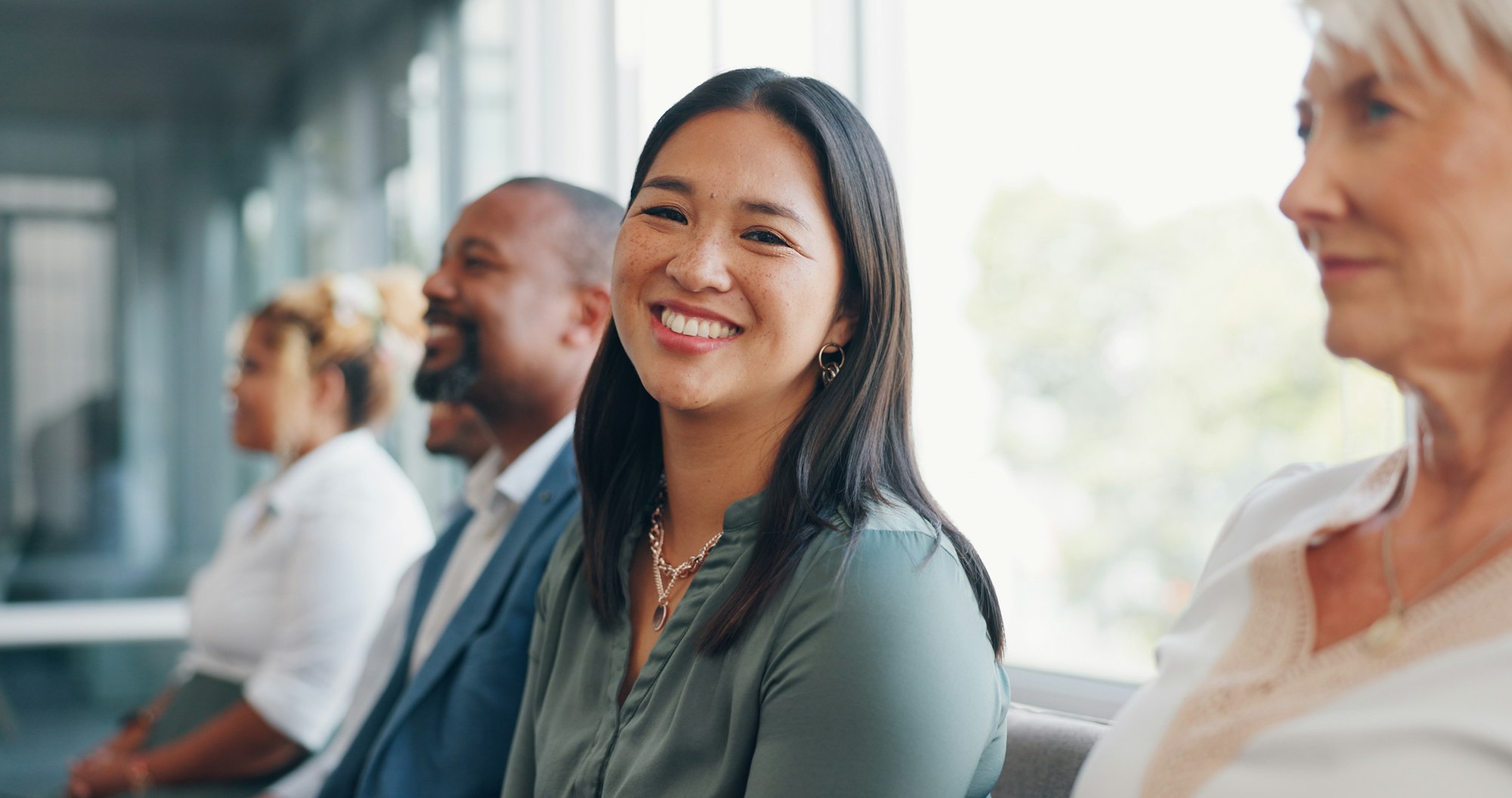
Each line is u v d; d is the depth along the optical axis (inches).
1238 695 27.9
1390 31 24.1
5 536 140.9
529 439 66.4
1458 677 24.3
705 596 41.7
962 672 37.3
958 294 90.6
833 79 84.2
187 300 145.9
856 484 40.9
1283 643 28.1
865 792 35.4
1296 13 26.2
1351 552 28.5
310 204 143.9
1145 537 136.9
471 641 57.4
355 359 93.4
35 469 142.1
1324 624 27.9
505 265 64.4
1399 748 24.3
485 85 126.7
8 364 141.0
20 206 142.4
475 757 55.4
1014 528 121.3
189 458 145.8
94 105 144.6
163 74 146.2
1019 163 92.5
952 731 36.4
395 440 133.4
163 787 81.1
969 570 41.8
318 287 94.5
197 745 81.2
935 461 90.4
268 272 145.7
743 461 43.5
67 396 142.9
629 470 47.5
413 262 133.8
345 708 84.0
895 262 42.6
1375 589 27.4
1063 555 139.4
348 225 140.4
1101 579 138.8
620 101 103.3
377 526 86.7
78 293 143.6
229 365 146.6
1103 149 93.4
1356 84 25.2
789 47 85.7
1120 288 136.0
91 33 144.9
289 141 145.9
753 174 41.3
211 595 89.7
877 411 41.9
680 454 44.6
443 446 76.6
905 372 43.0
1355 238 25.0
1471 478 26.4
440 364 65.1
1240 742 26.8
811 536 39.8
